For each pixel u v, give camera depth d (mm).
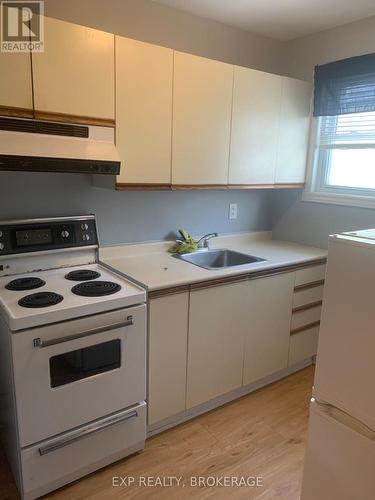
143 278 1967
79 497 1691
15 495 1692
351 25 2525
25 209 2035
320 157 2855
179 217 2652
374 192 2588
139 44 1884
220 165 2350
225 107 2291
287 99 2615
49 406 1587
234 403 2395
